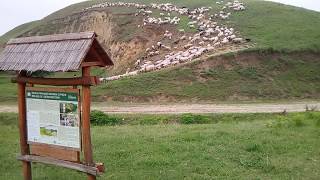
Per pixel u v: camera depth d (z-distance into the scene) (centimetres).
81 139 1066
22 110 1194
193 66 5134
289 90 4900
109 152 1586
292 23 6456
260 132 1950
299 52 5550
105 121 3061
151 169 1354
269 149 1592
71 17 9038
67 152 1104
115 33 7481
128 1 9131
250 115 3381
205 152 1548
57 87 1100
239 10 7169
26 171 1219
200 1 8212
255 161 1430
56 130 1114
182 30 6594
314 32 6112
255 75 5069
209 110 3734
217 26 6488
